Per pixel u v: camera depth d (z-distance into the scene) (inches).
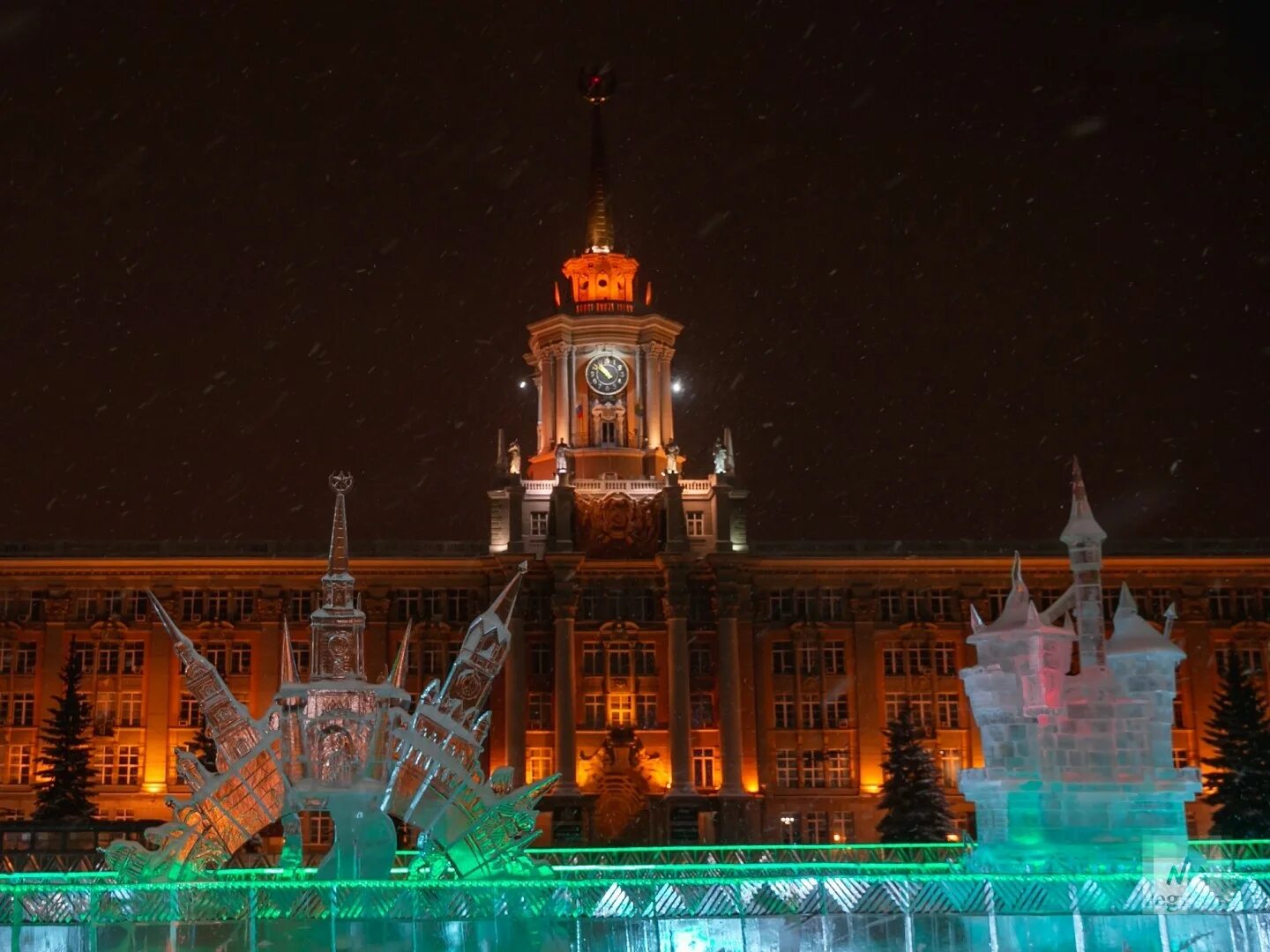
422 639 4621.1
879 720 4618.6
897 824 4146.2
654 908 1389.0
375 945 1384.1
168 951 1381.6
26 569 4564.5
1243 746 4030.5
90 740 4453.7
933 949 1382.9
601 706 4554.6
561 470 4680.1
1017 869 1578.5
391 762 1579.7
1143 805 1601.9
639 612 4643.2
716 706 4569.4
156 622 4564.5
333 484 1701.5
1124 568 4682.6
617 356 4982.8
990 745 1647.4
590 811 4426.7
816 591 4724.4
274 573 4640.8
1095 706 1622.8
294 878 1584.6
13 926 1366.9
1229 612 4682.6
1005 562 4697.3
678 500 4645.7
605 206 5280.5
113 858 1515.7
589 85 5457.7
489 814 1588.3
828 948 1384.1
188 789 4421.8
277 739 1581.0
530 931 1380.4
